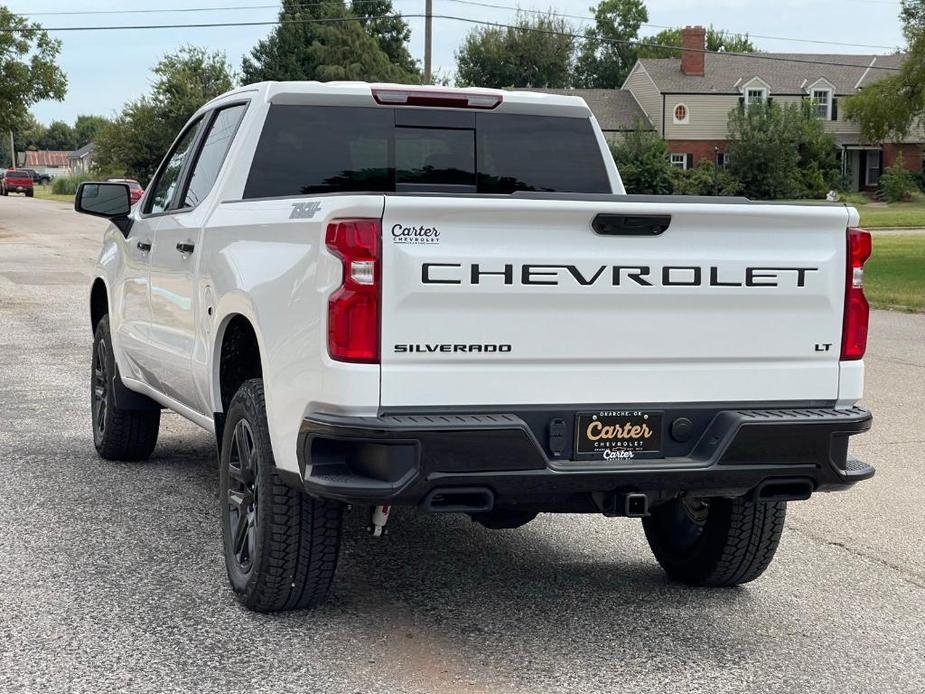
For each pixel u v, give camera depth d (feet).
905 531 20.83
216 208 17.83
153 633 14.79
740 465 14.29
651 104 233.55
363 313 12.94
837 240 14.83
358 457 13.28
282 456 14.21
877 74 240.94
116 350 23.21
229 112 19.45
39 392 32.83
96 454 25.22
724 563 16.74
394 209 12.90
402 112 18.72
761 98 232.12
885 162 238.07
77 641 14.47
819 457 14.57
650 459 14.19
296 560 14.84
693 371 14.33
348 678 13.51
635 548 19.54
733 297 14.35
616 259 13.78
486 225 13.28
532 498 13.82
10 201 219.61
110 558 17.89
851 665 14.47
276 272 14.51
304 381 13.64
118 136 203.00
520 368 13.57
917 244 120.06
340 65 234.79
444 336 13.23
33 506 20.85
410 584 17.15
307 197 14.33
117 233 24.06
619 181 19.92
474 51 311.47
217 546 18.62
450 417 13.24
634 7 333.83
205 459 24.93
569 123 19.71
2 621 15.11
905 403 33.47
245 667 13.75
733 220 14.20
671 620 15.93
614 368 13.98
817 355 14.87
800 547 19.83
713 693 13.44
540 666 14.07
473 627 15.35
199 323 17.69
